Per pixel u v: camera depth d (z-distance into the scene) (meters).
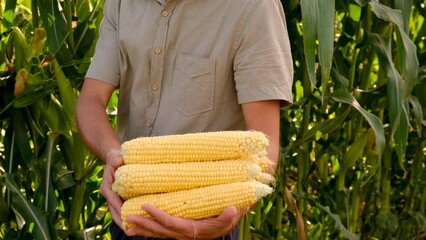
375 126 2.80
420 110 3.21
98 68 2.12
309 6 2.23
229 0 1.93
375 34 3.06
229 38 1.92
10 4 2.74
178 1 1.95
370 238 3.88
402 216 4.05
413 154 3.89
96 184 2.91
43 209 2.59
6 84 2.68
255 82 1.92
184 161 1.72
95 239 2.90
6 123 2.95
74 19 2.87
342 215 3.49
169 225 1.67
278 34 1.95
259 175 1.74
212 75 1.95
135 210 1.69
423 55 3.49
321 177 3.60
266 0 1.93
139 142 1.71
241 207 1.71
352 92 3.32
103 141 2.02
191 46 1.96
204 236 1.72
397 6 2.88
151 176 1.68
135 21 2.01
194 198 1.69
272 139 1.93
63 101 2.61
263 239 3.17
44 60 2.60
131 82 2.10
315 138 3.21
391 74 2.92
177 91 1.98
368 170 3.62
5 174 2.58
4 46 2.72
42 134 2.77
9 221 2.73
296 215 2.92
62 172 2.72
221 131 1.86
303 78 3.10
